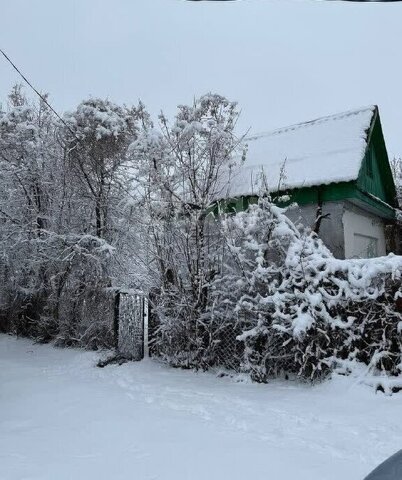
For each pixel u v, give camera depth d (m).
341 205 10.50
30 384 6.88
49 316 10.96
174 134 8.12
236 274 7.51
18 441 4.41
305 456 4.01
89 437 4.52
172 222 8.07
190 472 3.69
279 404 5.61
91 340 9.48
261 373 6.82
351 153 10.52
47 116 12.55
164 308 7.91
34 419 5.15
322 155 10.87
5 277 12.34
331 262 6.48
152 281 8.37
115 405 5.70
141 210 9.35
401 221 13.16
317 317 6.46
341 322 6.26
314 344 6.61
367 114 11.90
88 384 6.86
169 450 4.16
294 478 3.57
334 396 5.87
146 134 8.26
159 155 8.12
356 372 6.15
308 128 12.61
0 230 11.64
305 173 10.47
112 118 10.54
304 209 10.82
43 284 11.01
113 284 10.07
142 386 6.70
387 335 6.23
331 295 6.55
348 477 3.59
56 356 9.33
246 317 7.21
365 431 4.65
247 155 12.25
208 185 8.04
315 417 5.10
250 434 4.62
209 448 4.20
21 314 12.09
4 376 7.52
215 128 8.05
